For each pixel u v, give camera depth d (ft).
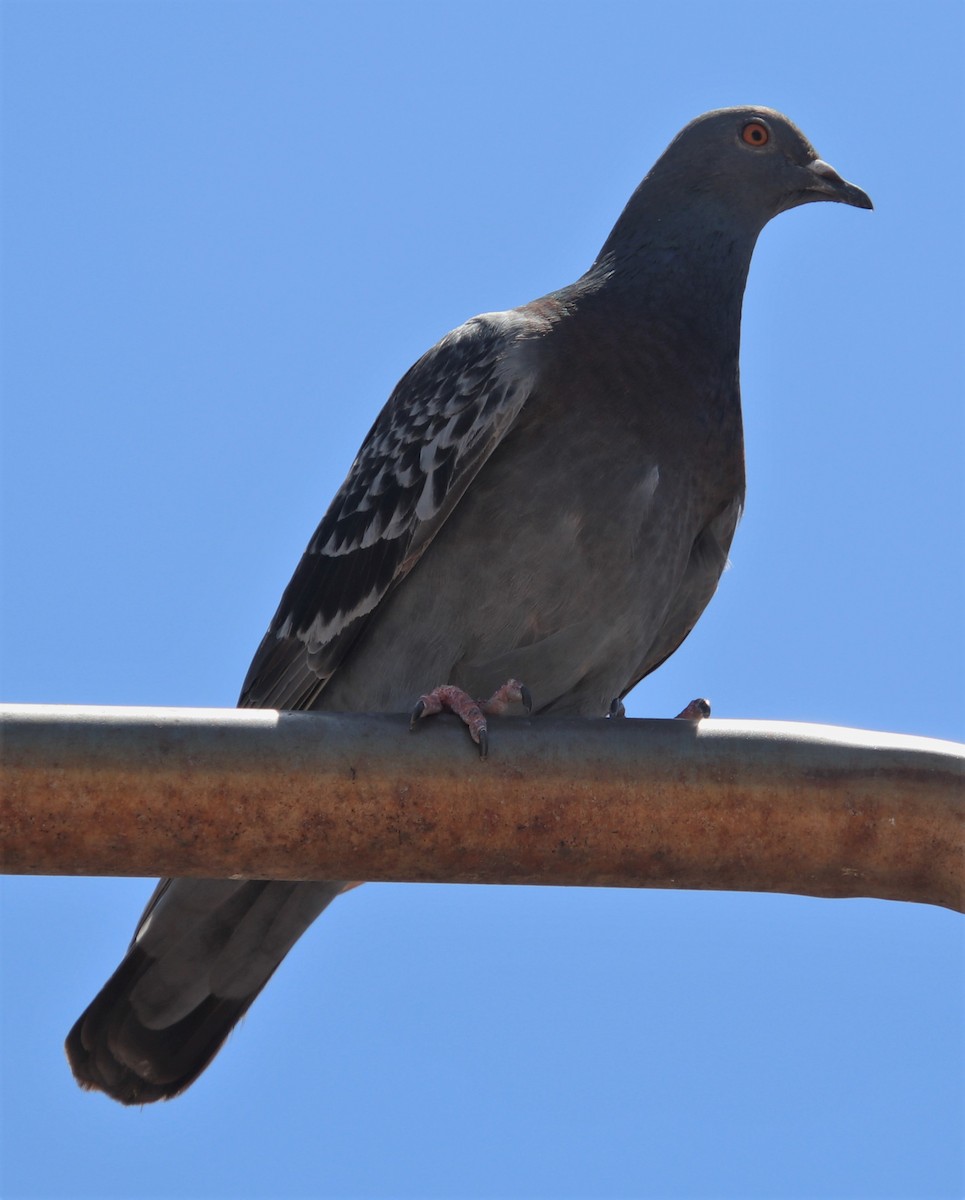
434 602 33.27
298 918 34.42
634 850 23.65
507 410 32.53
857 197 38.73
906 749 23.71
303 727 23.20
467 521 32.96
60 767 22.48
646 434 33.32
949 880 23.81
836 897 24.43
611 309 34.86
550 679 33.83
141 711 23.04
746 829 23.53
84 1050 34.73
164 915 34.24
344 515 34.96
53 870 23.08
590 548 32.76
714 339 35.86
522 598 32.81
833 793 23.43
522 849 23.63
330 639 34.60
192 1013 35.29
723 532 36.35
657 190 37.60
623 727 23.68
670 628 38.37
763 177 37.93
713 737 23.62
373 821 23.29
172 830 22.89
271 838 23.17
